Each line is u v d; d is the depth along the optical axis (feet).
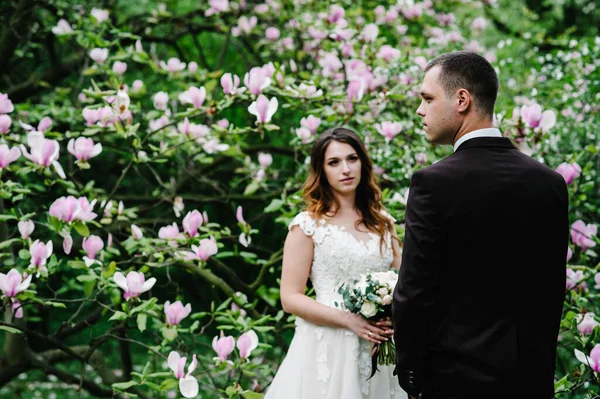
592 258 12.81
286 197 11.48
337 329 8.63
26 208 15.06
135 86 13.74
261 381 12.12
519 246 6.29
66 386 21.50
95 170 22.31
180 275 19.08
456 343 6.29
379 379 8.73
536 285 6.36
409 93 12.75
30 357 13.91
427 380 6.52
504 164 6.47
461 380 6.23
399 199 11.59
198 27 19.17
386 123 11.71
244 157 15.37
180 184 16.31
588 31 27.50
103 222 11.37
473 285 6.30
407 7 17.33
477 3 19.98
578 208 12.46
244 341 9.28
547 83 14.78
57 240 14.37
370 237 9.07
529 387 6.21
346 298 8.25
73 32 13.94
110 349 23.97
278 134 20.21
